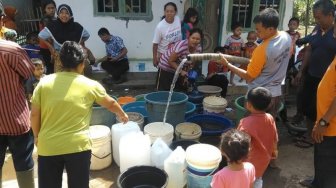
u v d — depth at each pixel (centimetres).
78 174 236
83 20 659
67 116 227
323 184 280
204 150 299
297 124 448
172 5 475
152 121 395
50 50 481
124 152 320
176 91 460
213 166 287
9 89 249
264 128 265
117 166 365
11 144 267
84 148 234
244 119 273
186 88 471
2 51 240
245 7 667
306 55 388
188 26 542
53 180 238
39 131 241
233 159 217
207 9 629
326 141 265
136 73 657
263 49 299
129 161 319
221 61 338
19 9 807
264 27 294
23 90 267
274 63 306
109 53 625
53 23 476
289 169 368
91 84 238
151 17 671
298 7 1162
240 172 221
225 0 650
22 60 251
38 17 815
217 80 526
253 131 262
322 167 275
